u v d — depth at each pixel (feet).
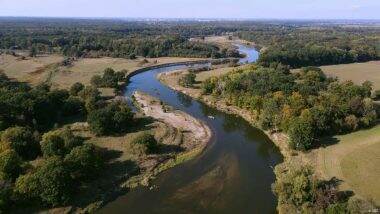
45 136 275.59
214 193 242.17
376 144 285.64
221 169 273.75
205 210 223.92
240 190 245.45
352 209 191.42
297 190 213.25
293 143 292.81
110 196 235.81
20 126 309.01
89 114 332.80
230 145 317.22
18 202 210.18
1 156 231.50
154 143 291.58
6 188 209.36
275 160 289.74
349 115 322.34
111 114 327.26
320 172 251.39
